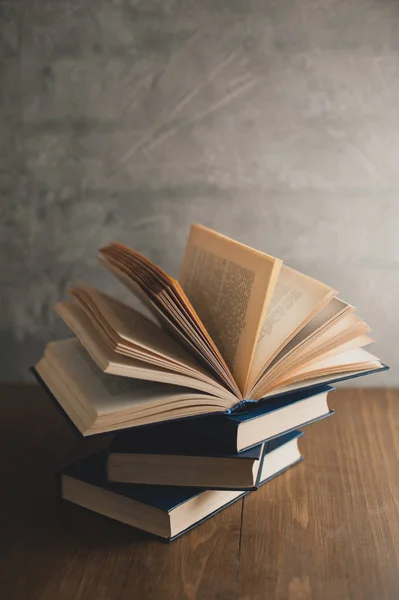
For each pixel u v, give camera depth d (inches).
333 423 39.9
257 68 40.6
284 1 39.8
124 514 32.2
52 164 42.4
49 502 33.9
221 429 31.4
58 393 33.6
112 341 31.3
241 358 31.8
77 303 35.6
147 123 41.6
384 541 31.1
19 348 45.1
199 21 40.3
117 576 29.6
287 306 33.3
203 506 32.3
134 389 31.8
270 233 42.4
